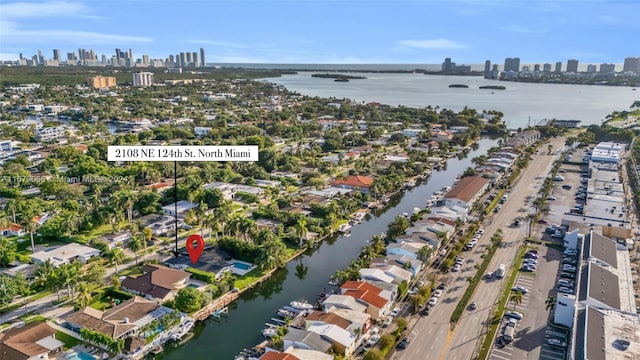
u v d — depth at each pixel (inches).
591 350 4328.3
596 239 6978.4
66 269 5999.0
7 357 4616.1
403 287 6141.7
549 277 6505.9
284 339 4886.8
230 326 5649.6
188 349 5201.8
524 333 5216.5
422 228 7859.3
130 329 5201.8
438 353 4899.1
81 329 5083.7
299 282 6756.9
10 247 7121.1
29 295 6082.7
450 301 5925.2
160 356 5073.8
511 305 5792.3
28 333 4958.2
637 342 4480.8
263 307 6097.4
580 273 6028.5
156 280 6210.6
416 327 5374.0
